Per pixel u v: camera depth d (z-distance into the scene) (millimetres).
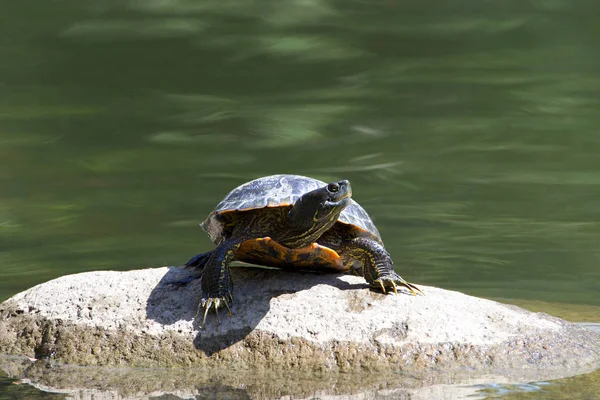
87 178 23016
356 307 10727
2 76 30297
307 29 33844
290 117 27391
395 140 25547
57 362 10734
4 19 34188
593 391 9539
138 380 10141
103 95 29312
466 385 9766
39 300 11508
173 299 11133
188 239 18672
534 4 36031
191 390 9844
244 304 10844
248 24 34125
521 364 10242
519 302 14344
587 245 18156
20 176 23141
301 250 10914
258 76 30516
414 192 21969
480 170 23391
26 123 27000
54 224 19672
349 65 31359
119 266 16797
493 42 33031
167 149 25312
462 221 19844
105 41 32531
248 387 9891
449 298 11211
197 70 30672
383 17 35094
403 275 16422
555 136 25891
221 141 25750
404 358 10203
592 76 30406
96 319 10992
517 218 19969
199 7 35312
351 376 10078
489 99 28641
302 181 11414
